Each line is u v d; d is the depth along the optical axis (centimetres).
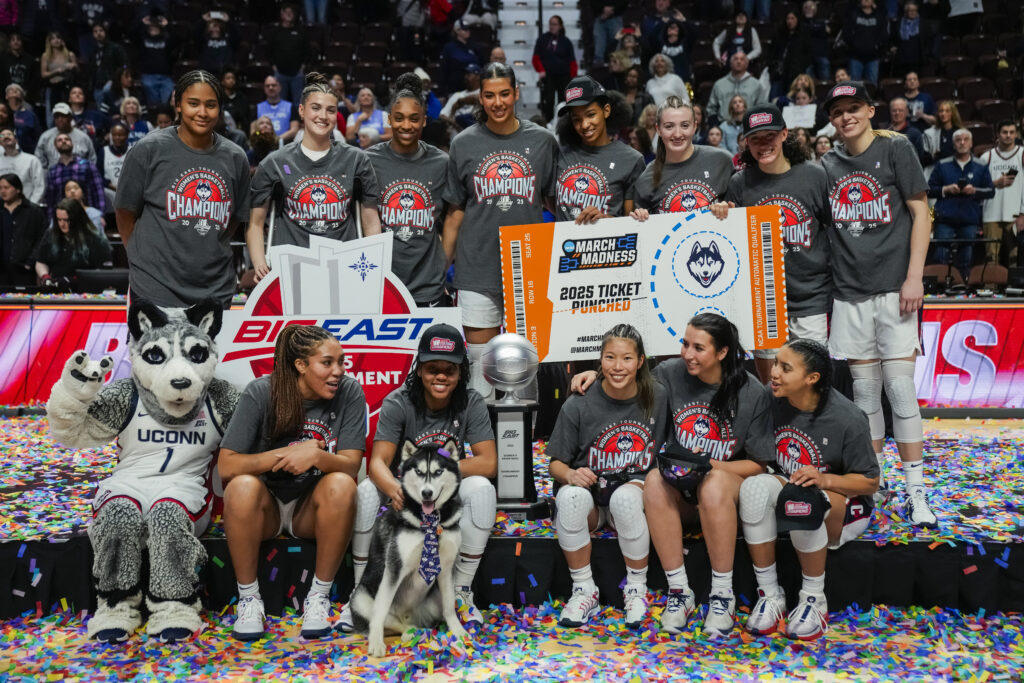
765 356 425
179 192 396
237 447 343
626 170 448
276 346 349
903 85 1113
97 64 1128
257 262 424
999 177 847
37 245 784
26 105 1039
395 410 357
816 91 1077
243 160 415
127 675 299
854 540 354
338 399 358
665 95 1020
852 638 332
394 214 457
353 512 338
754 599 357
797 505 320
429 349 346
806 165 414
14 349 666
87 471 474
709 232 418
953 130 892
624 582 358
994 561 348
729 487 334
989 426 633
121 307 667
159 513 333
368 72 1191
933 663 307
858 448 346
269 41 1207
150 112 1034
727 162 439
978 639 329
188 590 333
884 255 396
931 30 1193
